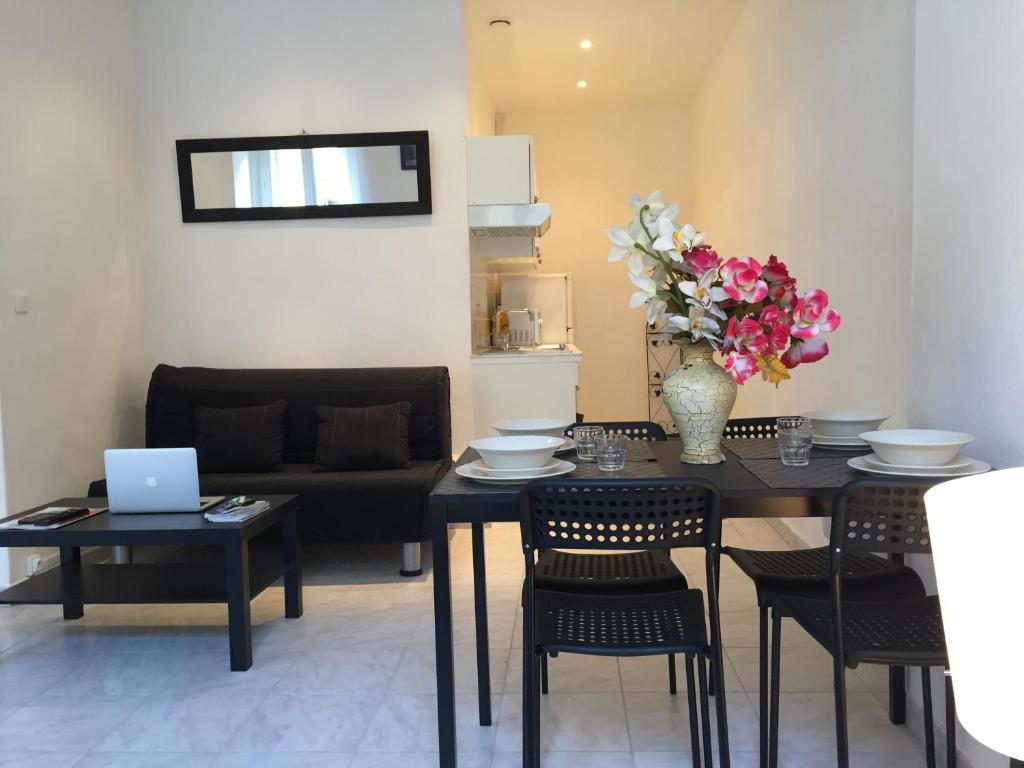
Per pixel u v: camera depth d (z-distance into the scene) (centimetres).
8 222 349
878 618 176
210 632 303
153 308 467
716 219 590
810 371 372
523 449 190
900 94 266
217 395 426
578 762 205
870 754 204
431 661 271
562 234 718
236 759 210
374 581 363
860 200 305
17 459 352
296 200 456
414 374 431
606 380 721
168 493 291
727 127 548
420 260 460
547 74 610
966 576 92
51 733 226
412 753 212
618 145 712
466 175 455
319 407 415
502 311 534
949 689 181
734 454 225
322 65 457
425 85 455
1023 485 97
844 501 158
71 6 397
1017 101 162
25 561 351
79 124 402
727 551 234
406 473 379
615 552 315
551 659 271
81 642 295
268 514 289
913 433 190
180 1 457
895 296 272
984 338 178
